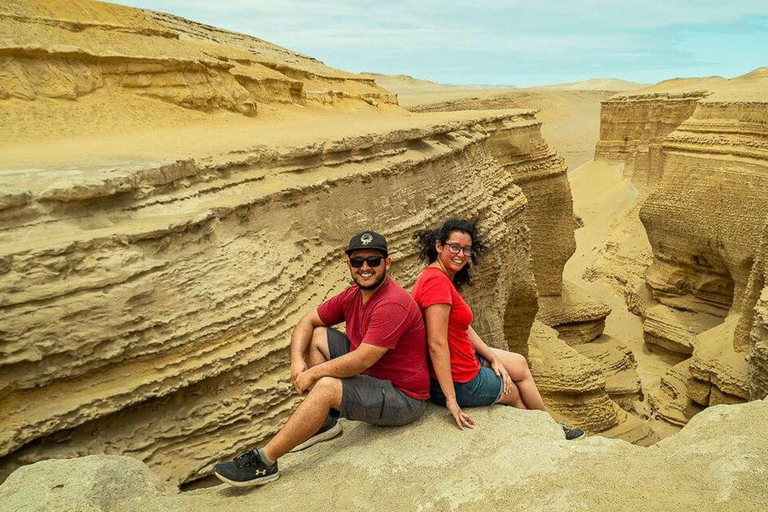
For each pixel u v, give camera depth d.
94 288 6.55
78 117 12.10
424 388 5.71
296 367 5.69
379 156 13.84
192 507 4.86
